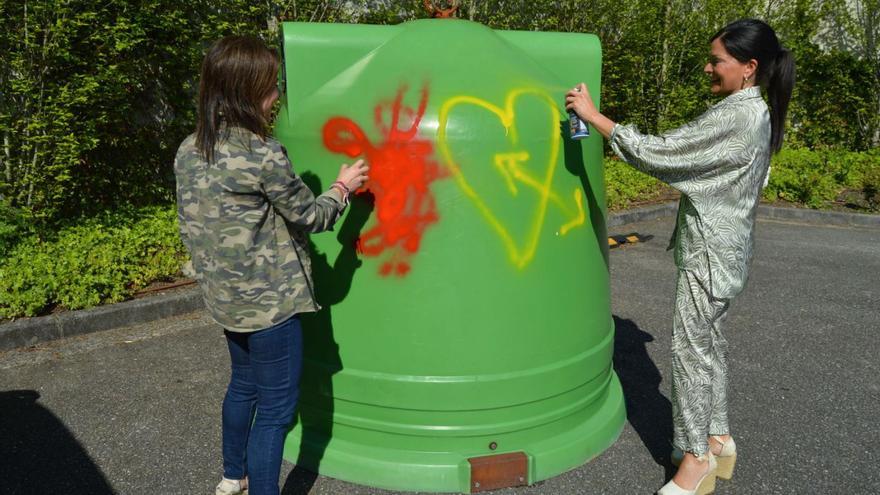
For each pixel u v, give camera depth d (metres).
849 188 9.37
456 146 2.28
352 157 2.34
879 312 4.64
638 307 4.73
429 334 2.35
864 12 10.85
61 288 4.13
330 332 2.47
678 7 9.27
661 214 8.02
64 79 4.83
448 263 2.32
